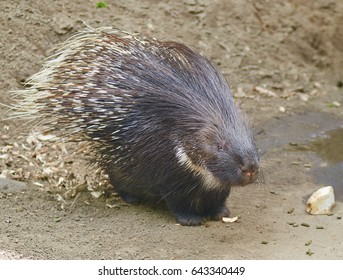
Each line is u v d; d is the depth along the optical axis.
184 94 8.30
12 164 9.86
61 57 8.99
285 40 13.45
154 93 8.34
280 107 12.17
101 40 8.91
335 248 7.86
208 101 8.23
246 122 8.27
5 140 10.38
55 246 7.88
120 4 12.65
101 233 8.26
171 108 8.25
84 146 9.14
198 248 7.90
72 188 9.38
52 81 8.74
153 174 8.40
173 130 8.20
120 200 9.16
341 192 9.56
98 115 8.41
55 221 8.55
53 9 12.00
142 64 8.59
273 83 12.80
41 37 11.66
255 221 8.59
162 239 8.11
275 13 13.66
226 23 13.19
